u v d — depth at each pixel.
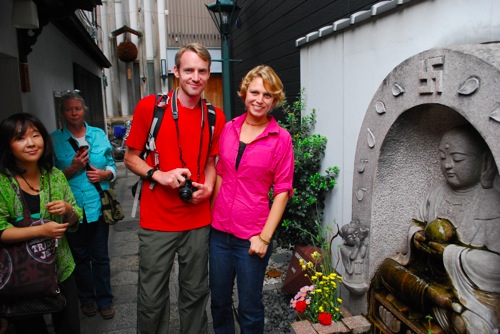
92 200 2.96
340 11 3.74
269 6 5.95
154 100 2.15
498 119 1.65
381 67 2.63
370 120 2.53
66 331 2.24
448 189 2.26
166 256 2.24
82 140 3.01
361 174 2.63
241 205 2.20
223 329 2.49
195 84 2.08
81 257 3.04
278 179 2.20
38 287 1.92
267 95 2.12
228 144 2.25
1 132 1.95
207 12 13.20
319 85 3.55
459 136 2.04
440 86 1.94
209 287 2.56
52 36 5.19
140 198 2.29
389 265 2.41
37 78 4.30
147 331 2.31
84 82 7.99
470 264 1.90
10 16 3.31
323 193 3.55
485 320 1.79
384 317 2.41
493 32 1.86
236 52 8.50
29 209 2.02
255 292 2.28
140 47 12.58
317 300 2.52
